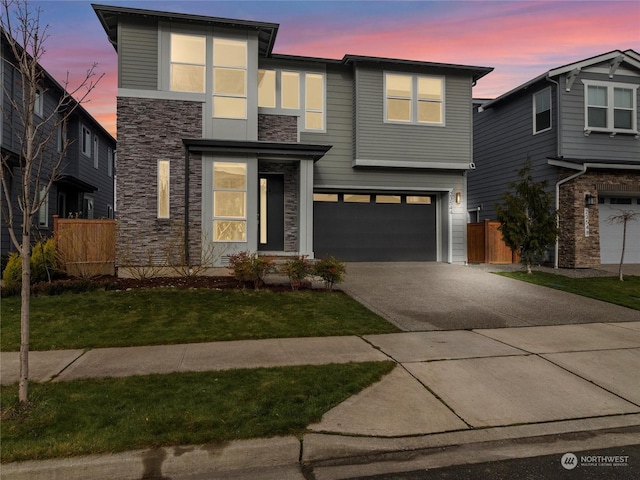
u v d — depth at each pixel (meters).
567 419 4.39
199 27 12.20
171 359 5.83
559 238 15.34
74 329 7.09
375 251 15.80
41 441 3.59
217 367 5.52
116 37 12.84
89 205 22.81
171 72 12.04
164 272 11.58
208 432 3.78
